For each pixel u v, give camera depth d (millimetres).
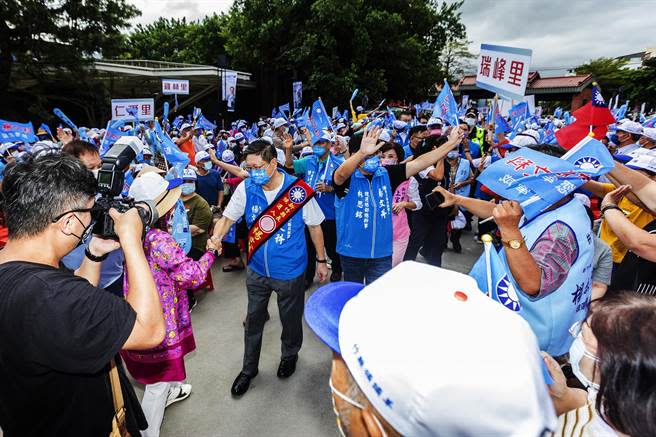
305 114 5949
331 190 4031
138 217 1256
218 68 17953
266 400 2656
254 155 2434
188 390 2691
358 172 2875
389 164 3268
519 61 2643
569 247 1373
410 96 25938
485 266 1256
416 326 655
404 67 22562
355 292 1021
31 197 1052
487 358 599
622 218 1701
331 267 4633
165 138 3742
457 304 696
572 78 27469
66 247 1129
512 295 1214
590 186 2520
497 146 5258
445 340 625
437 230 4137
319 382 2844
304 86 21125
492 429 565
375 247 2938
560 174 1302
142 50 41375
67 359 983
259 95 25859
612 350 731
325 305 947
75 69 17750
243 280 4707
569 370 1524
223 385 2809
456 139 2770
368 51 21344
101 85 18875
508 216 1253
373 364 649
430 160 2828
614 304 790
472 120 6742
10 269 1034
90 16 18016
